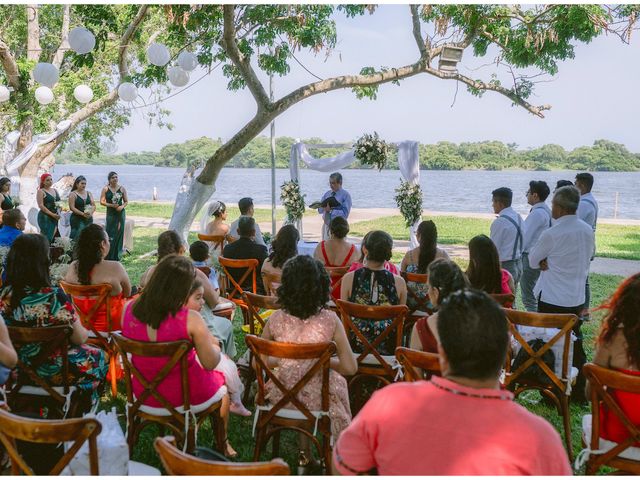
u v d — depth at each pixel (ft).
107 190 33.83
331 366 10.88
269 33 30.53
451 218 74.08
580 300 14.89
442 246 47.01
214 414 11.07
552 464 4.66
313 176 286.05
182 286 9.89
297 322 10.45
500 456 4.62
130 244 38.68
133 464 8.82
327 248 17.98
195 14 28.27
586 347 19.76
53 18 53.67
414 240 33.73
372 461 5.19
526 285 21.68
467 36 31.55
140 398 10.12
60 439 6.57
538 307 15.52
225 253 19.19
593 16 27.55
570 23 28.43
